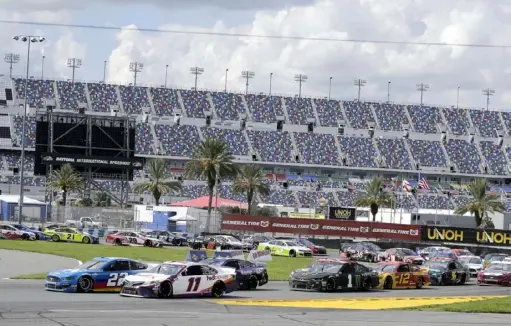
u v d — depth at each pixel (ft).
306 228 336.49
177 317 94.02
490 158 568.41
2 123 501.56
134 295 124.67
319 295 143.95
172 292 124.98
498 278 194.08
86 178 401.49
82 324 83.76
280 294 143.23
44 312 94.94
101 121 385.70
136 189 433.89
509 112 613.52
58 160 375.45
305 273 154.20
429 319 98.48
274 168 536.42
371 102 602.85
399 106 603.26
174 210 353.72
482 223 427.74
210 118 561.84
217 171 372.38
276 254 286.05
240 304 117.08
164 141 522.88
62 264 188.34
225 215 341.62
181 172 513.45
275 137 552.82
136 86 570.05
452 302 131.23
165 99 565.94
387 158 551.59
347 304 122.21
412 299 137.69
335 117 585.22
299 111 583.99
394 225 335.06
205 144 374.22
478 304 120.37
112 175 403.54
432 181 553.23
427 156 558.97
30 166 489.26
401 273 170.81
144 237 292.81
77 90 550.77
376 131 580.30
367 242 313.32
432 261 197.47
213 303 117.50
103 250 246.47
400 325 90.53
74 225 343.67
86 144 381.19
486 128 596.29
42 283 143.43
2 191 467.11
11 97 525.75
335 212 408.67
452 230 333.42
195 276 128.16
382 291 161.79
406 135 582.35
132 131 389.60
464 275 196.24
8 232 294.66
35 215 368.89
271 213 429.79
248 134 549.13
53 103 531.91
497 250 331.77
